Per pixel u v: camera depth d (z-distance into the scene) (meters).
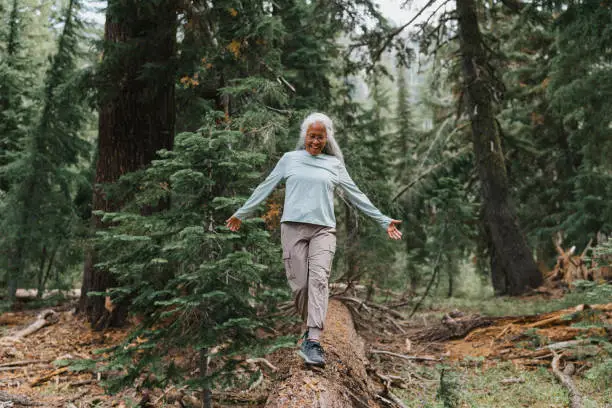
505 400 4.43
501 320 7.07
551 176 18.03
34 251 11.73
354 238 8.34
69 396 4.73
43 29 16.25
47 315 8.73
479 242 17.17
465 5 13.16
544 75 16.12
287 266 3.24
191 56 7.39
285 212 3.24
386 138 20.86
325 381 3.16
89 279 8.17
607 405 4.06
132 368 3.81
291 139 7.58
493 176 13.27
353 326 6.71
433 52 13.44
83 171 13.41
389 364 5.81
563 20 10.72
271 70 7.12
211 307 3.71
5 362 6.05
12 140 13.25
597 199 15.36
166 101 8.31
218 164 3.79
